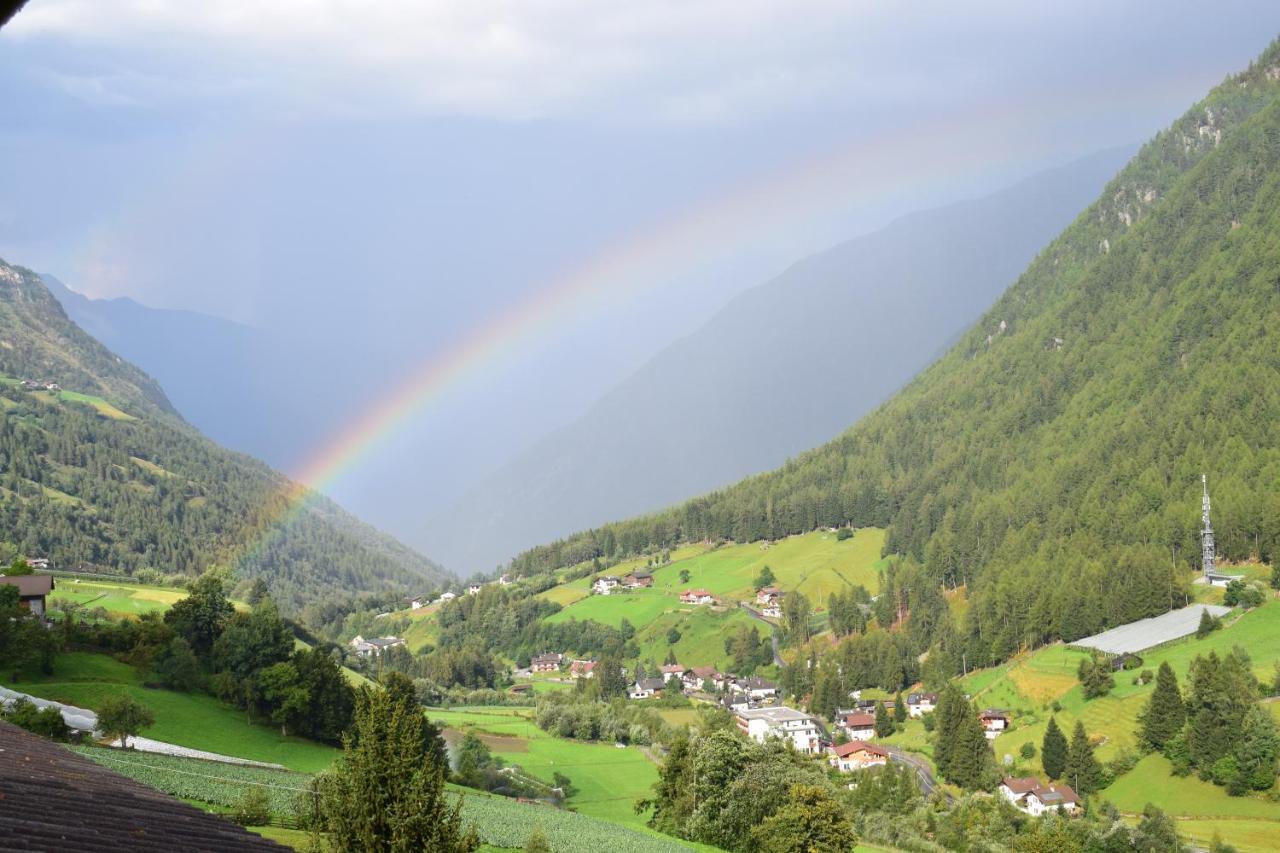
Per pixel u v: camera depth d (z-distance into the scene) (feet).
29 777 72.43
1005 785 457.68
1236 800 425.28
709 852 291.99
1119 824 378.94
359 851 123.75
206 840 70.03
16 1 29.40
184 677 391.45
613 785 446.60
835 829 294.05
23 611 380.37
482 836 277.85
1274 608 604.49
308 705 384.47
